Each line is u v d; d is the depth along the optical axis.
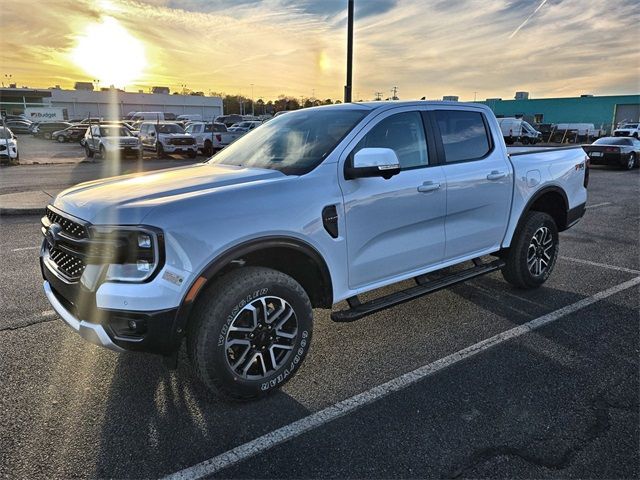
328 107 4.09
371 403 3.01
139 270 2.60
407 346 3.79
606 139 20.05
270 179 3.12
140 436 2.70
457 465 2.47
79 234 2.76
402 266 3.75
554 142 41.31
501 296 4.86
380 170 3.18
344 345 3.81
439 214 3.89
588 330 4.05
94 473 2.42
